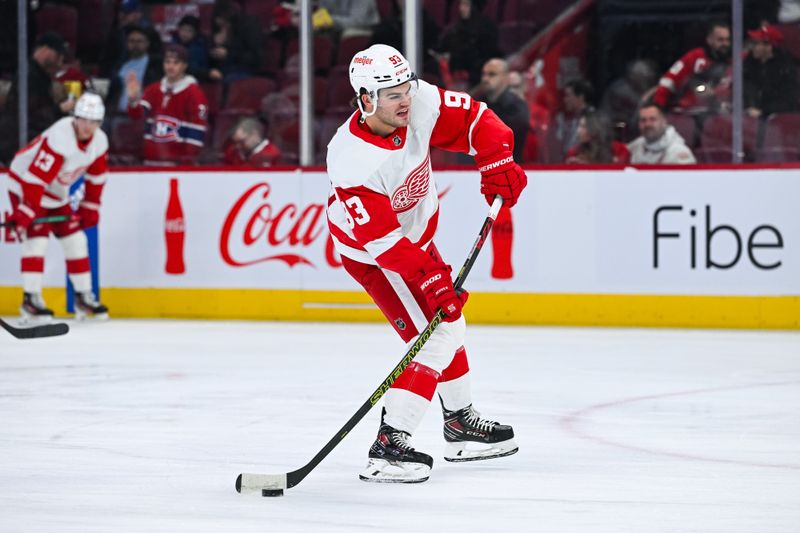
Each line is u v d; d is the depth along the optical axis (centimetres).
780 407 1528
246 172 2648
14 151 2836
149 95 2836
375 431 1385
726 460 1205
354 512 997
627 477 1128
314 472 1165
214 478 1139
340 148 1108
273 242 2641
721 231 2422
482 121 1180
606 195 2467
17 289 2766
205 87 2841
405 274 1109
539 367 1900
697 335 2322
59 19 2844
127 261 2720
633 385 1716
